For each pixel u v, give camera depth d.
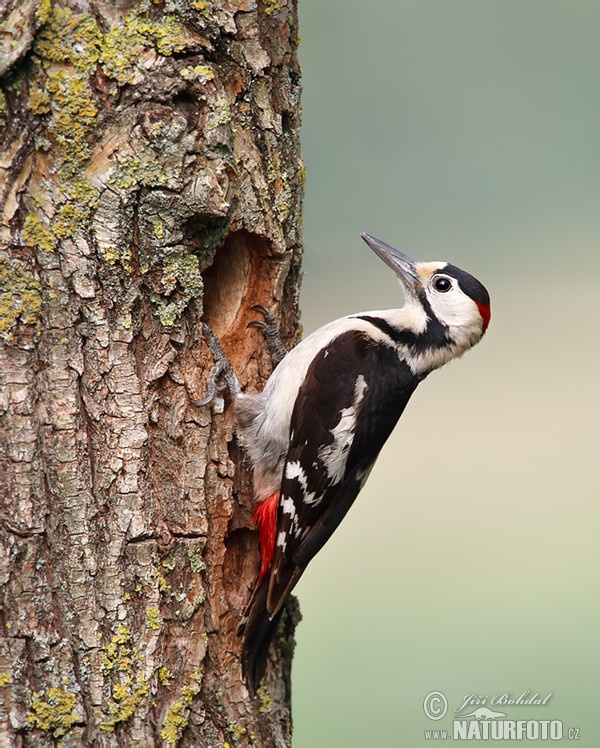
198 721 8.93
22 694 8.23
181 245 8.80
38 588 8.31
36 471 8.35
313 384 10.47
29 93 8.35
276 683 10.09
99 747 8.42
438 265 11.48
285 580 9.94
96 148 8.47
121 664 8.52
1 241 8.30
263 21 9.56
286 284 10.42
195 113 8.69
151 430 8.84
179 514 8.95
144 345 8.80
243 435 9.96
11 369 8.31
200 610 9.00
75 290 8.46
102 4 8.47
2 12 8.26
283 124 9.88
